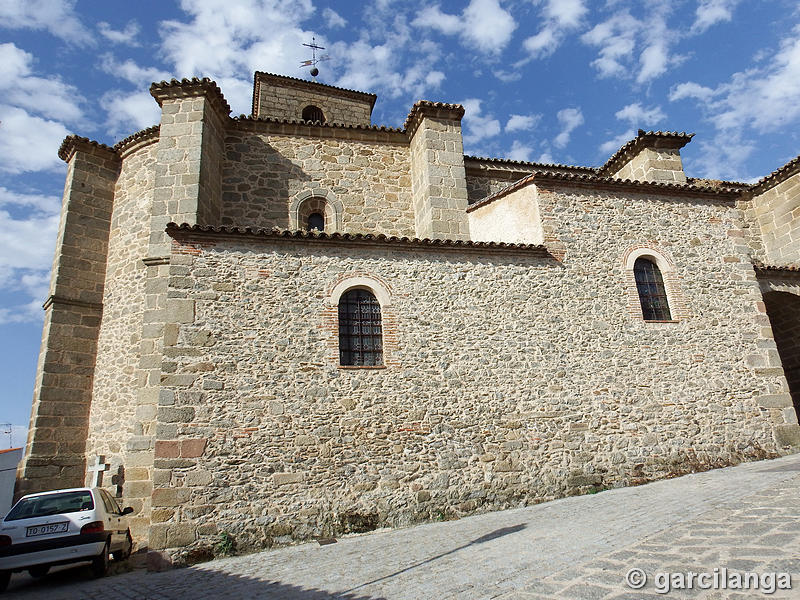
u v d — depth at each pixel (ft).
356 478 33.40
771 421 42.57
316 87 76.07
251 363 34.12
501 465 35.88
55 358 46.78
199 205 44.78
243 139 51.98
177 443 31.50
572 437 37.76
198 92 47.67
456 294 39.19
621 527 23.40
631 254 44.06
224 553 30.04
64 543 27.66
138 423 39.22
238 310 35.06
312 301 36.42
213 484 31.19
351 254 38.40
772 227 62.39
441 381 36.73
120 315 47.73
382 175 55.11
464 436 35.88
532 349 39.11
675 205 46.83
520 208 45.37
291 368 34.60
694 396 41.39
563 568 18.35
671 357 41.88
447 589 18.25
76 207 51.08
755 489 26.35
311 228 52.37
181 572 27.71
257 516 31.22
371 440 34.35
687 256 45.52
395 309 37.81
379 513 32.99
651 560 17.46
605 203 45.14
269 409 33.40
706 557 16.75
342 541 30.89
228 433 32.35
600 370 39.88
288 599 19.85
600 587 15.69
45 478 44.16
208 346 33.86
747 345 44.09
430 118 53.11
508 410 37.19
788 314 54.75
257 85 75.25
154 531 29.68
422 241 39.34
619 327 41.47
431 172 51.42
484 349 38.24
